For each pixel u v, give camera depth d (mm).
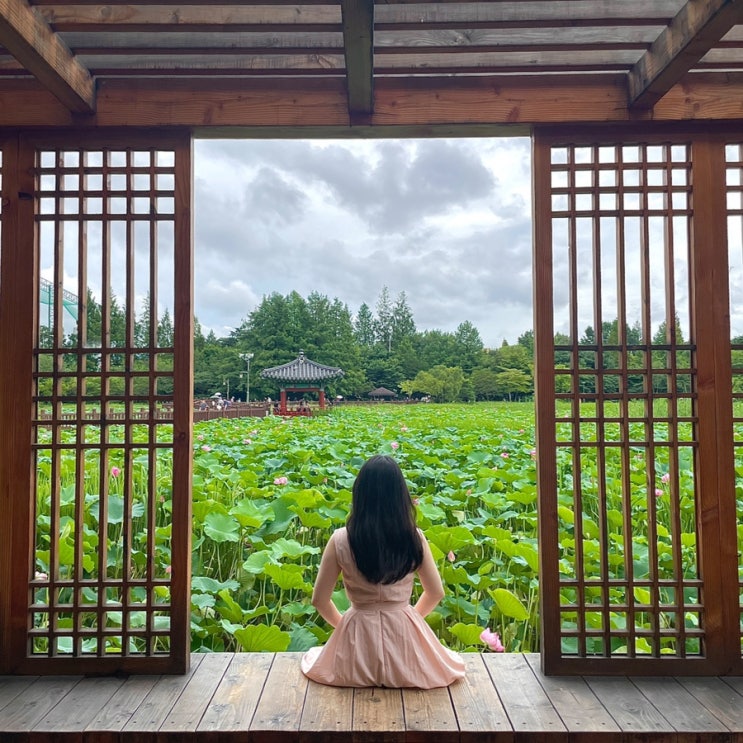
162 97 2758
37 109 2748
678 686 2543
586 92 2748
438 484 6430
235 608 3133
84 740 2170
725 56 2617
